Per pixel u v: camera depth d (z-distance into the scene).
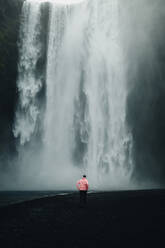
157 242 10.02
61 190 33.44
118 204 17.38
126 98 40.97
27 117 41.66
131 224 12.50
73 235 11.02
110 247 9.59
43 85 42.19
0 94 40.38
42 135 41.59
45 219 13.63
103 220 13.30
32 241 10.33
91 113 41.41
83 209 15.90
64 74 42.16
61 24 42.88
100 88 41.56
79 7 43.28
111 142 40.62
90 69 42.03
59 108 41.75
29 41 41.97
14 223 12.91
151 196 20.72
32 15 42.34
